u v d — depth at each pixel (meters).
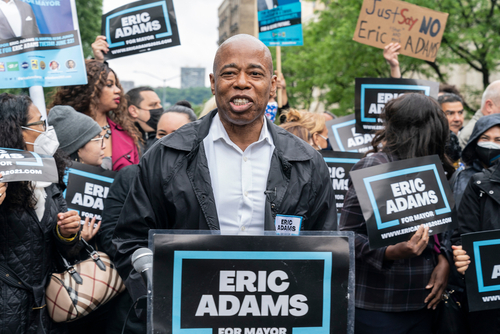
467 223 2.88
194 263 1.64
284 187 2.05
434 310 2.72
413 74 19.20
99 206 3.33
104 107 4.06
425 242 2.40
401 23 4.41
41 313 2.56
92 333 3.16
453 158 4.28
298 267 1.67
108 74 4.07
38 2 3.65
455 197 3.14
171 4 4.62
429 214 2.49
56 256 2.74
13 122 2.54
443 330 2.67
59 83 3.68
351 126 4.28
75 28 3.73
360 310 2.60
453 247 2.58
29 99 2.66
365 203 2.47
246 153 2.07
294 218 2.01
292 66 24.03
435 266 2.69
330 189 2.20
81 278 2.75
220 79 1.94
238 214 2.03
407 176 2.52
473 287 2.63
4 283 2.44
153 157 2.09
